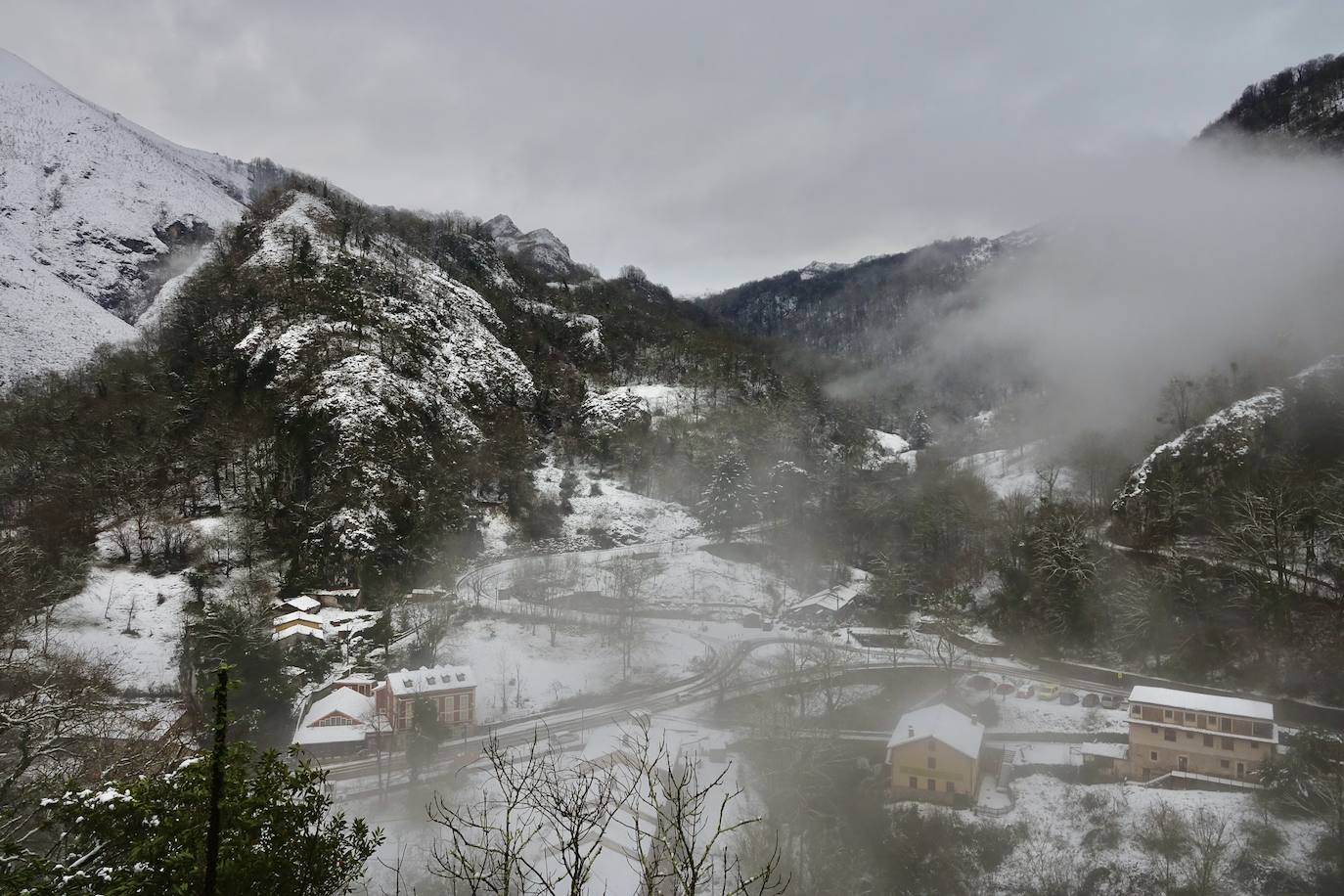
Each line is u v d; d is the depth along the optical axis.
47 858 20.44
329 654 113.12
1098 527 145.62
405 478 159.00
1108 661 115.81
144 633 116.31
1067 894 72.44
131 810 20.61
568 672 117.56
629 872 67.88
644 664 121.12
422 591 139.12
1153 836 75.00
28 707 42.72
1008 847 77.69
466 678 99.50
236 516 147.88
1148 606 114.50
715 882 69.75
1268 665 103.25
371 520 143.75
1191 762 84.75
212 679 89.75
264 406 174.38
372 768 87.50
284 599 130.12
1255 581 109.25
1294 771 78.00
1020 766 90.19
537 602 138.75
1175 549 127.19
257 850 20.38
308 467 159.62
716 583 155.50
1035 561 130.25
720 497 180.25
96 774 45.56
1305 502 118.50
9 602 102.69
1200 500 133.38
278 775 22.19
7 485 146.00
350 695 98.06
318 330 188.50
